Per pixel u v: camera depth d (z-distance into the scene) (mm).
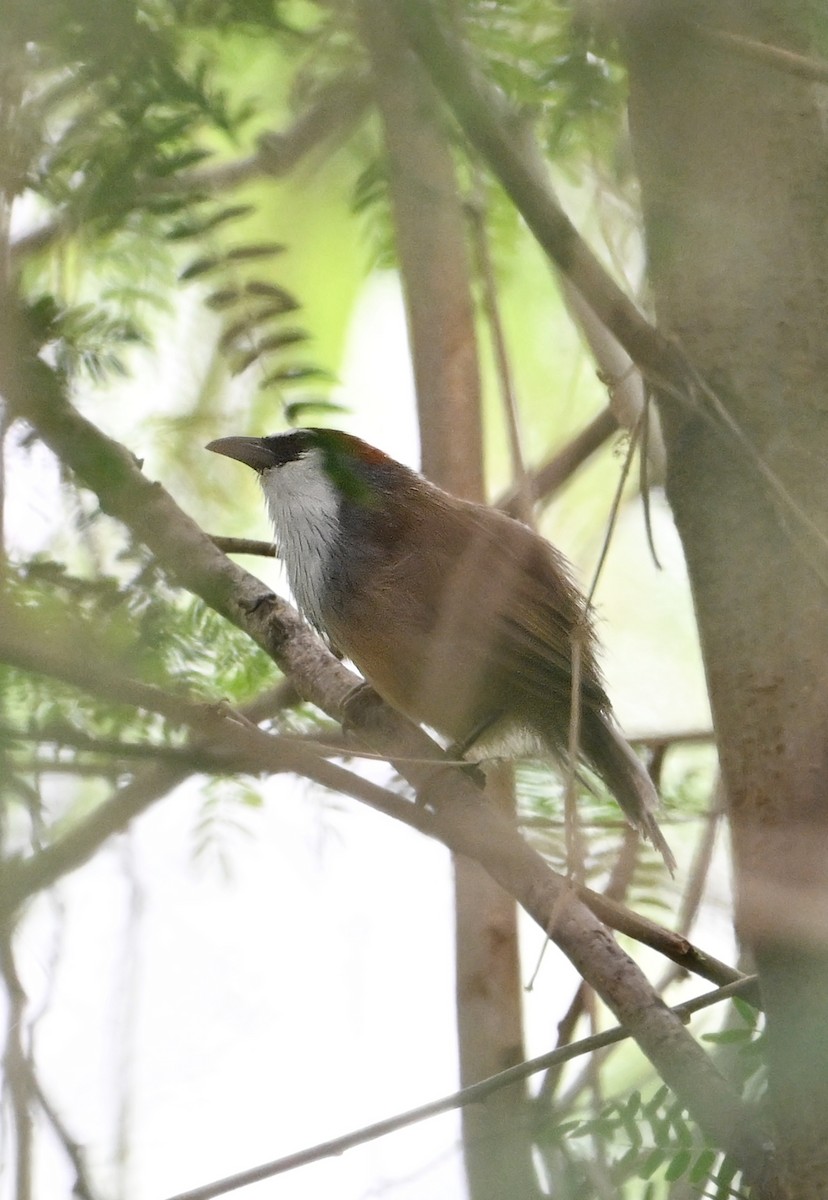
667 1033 5844
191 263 7289
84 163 5688
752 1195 5402
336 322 10516
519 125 5906
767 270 5625
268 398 8680
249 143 7578
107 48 5227
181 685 6469
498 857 6668
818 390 5555
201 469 10438
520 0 5656
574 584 10156
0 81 5508
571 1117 6023
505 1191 5785
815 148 5672
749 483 5566
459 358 8328
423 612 9461
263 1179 5980
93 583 6078
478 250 7969
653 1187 6039
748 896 5332
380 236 8250
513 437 7531
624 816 8984
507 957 7406
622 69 5938
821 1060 5078
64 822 6262
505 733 10008
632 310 5562
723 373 5621
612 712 9797
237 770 6109
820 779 5332
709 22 5598
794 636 5465
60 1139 5996
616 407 7586
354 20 5684
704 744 9375
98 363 6699
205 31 5758
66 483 6574
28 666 5645
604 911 6625
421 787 8172
